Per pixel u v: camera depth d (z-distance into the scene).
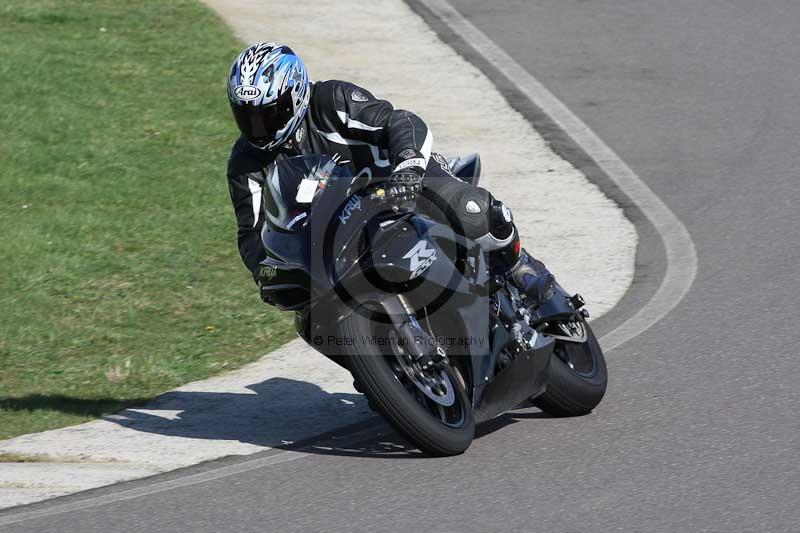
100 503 18.25
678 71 44.91
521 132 40.12
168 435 21.39
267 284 18.34
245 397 23.30
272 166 19.41
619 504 16.98
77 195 35.56
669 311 25.95
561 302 21.06
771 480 17.52
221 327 27.50
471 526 16.53
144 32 50.06
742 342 23.84
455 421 19.11
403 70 46.50
